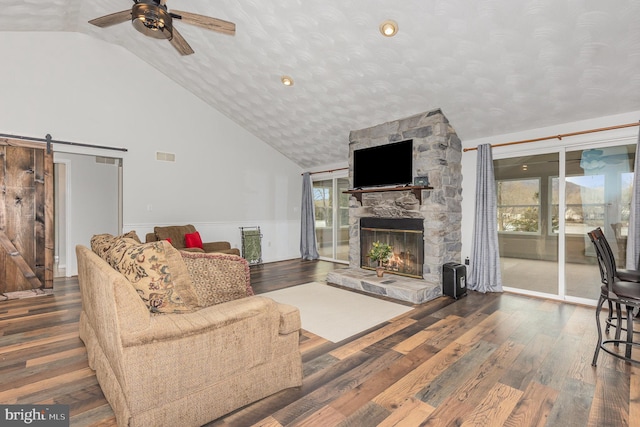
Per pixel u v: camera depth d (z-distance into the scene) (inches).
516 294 161.3
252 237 250.8
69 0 148.3
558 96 132.1
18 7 142.0
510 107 145.7
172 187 216.5
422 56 131.9
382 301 150.4
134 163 201.2
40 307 141.4
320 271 224.7
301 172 290.7
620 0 91.6
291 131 232.7
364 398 72.8
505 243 170.2
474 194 175.5
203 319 63.1
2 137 156.6
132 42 188.5
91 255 78.4
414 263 175.2
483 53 122.1
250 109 220.8
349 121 195.6
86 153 183.0
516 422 64.4
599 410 68.2
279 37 146.1
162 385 57.6
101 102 188.5
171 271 64.6
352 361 90.8
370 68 147.3
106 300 59.9
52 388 76.3
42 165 167.2
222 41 162.4
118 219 213.2
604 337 105.8
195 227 226.8
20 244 160.6
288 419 65.3
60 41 175.0
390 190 171.8
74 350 97.2
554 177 152.6
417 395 73.9
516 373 83.6
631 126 128.3
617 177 135.6
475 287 169.3
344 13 123.0
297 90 181.2
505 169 170.1
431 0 107.8
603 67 113.9
